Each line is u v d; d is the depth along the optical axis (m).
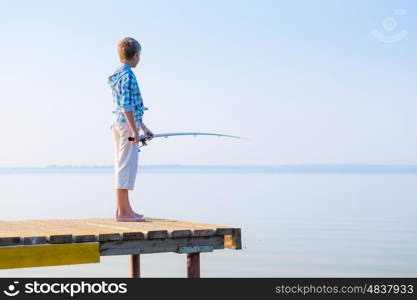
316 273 9.84
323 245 13.44
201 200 29.44
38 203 26.47
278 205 25.86
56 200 29.03
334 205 26.12
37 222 5.30
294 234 15.52
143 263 11.17
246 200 29.86
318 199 31.34
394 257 11.60
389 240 14.32
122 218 5.21
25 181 78.81
